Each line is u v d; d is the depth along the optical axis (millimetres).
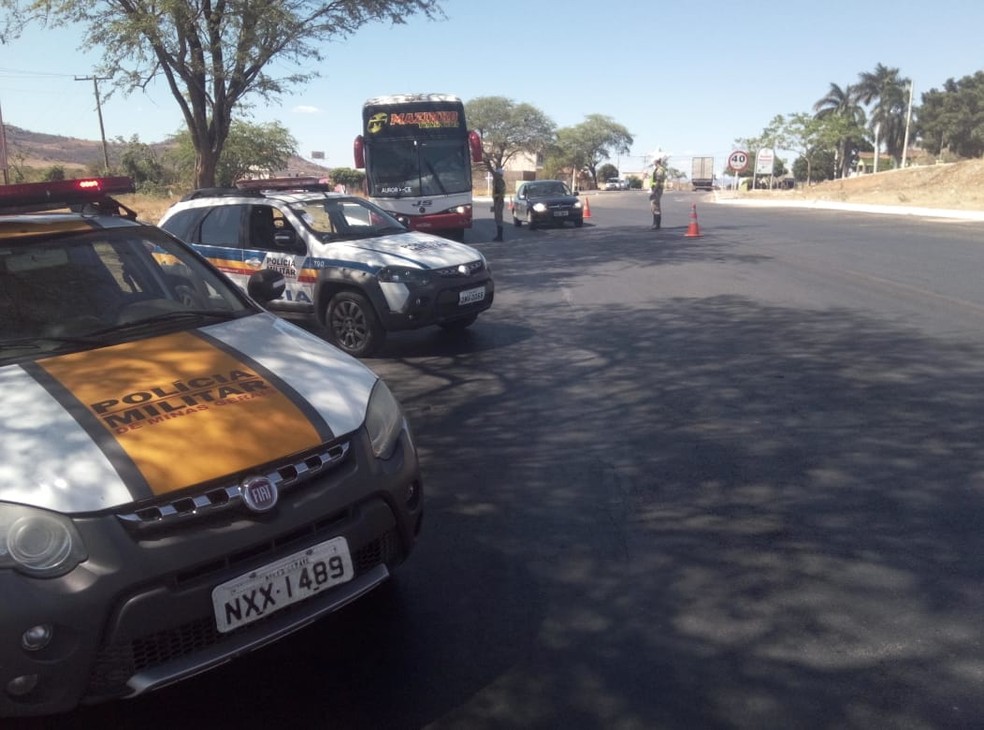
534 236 23516
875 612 3637
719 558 4176
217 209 9867
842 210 31375
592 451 5754
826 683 3166
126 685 2797
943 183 43031
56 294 4148
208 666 2904
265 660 3471
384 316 8547
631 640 3508
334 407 3422
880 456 5422
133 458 2936
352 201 9828
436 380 7805
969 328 8969
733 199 46875
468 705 3135
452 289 8750
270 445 3131
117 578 2734
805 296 11336
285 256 9180
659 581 3980
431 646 3521
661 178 23625
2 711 2688
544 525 4645
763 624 3580
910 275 12938
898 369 7473
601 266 15648
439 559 4289
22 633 2639
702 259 16047
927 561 4059
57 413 3146
